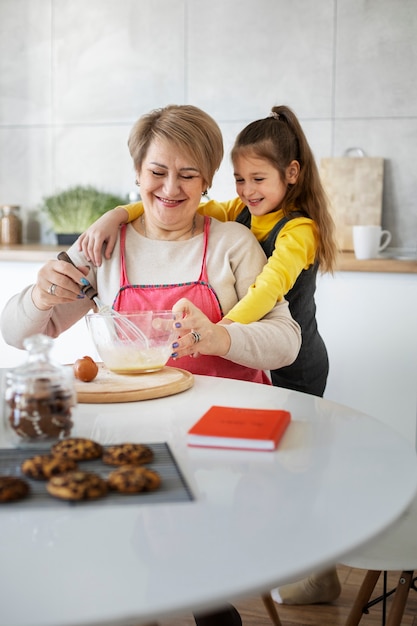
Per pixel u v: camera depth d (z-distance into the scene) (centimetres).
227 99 341
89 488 95
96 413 138
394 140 325
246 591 76
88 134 360
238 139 212
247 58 336
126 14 348
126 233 196
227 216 231
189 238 195
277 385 225
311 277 210
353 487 102
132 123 353
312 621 210
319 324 292
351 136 329
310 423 132
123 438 122
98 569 79
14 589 75
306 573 80
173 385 151
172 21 343
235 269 192
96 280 195
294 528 89
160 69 347
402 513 95
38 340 114
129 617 71
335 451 117
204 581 77
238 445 117
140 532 87
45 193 369
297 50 330
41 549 83
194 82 344
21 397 113
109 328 158
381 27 321
